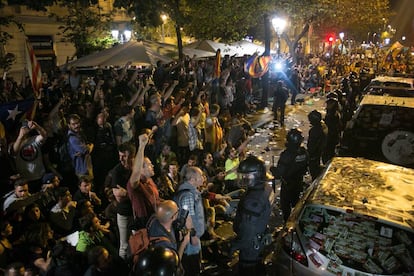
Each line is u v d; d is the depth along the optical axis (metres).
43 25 20.11
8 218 4.87
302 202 4.90
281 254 4.32
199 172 4.35
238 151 8.00
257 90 19.97
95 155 7.24
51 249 4.36
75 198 5.71
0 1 7.55
